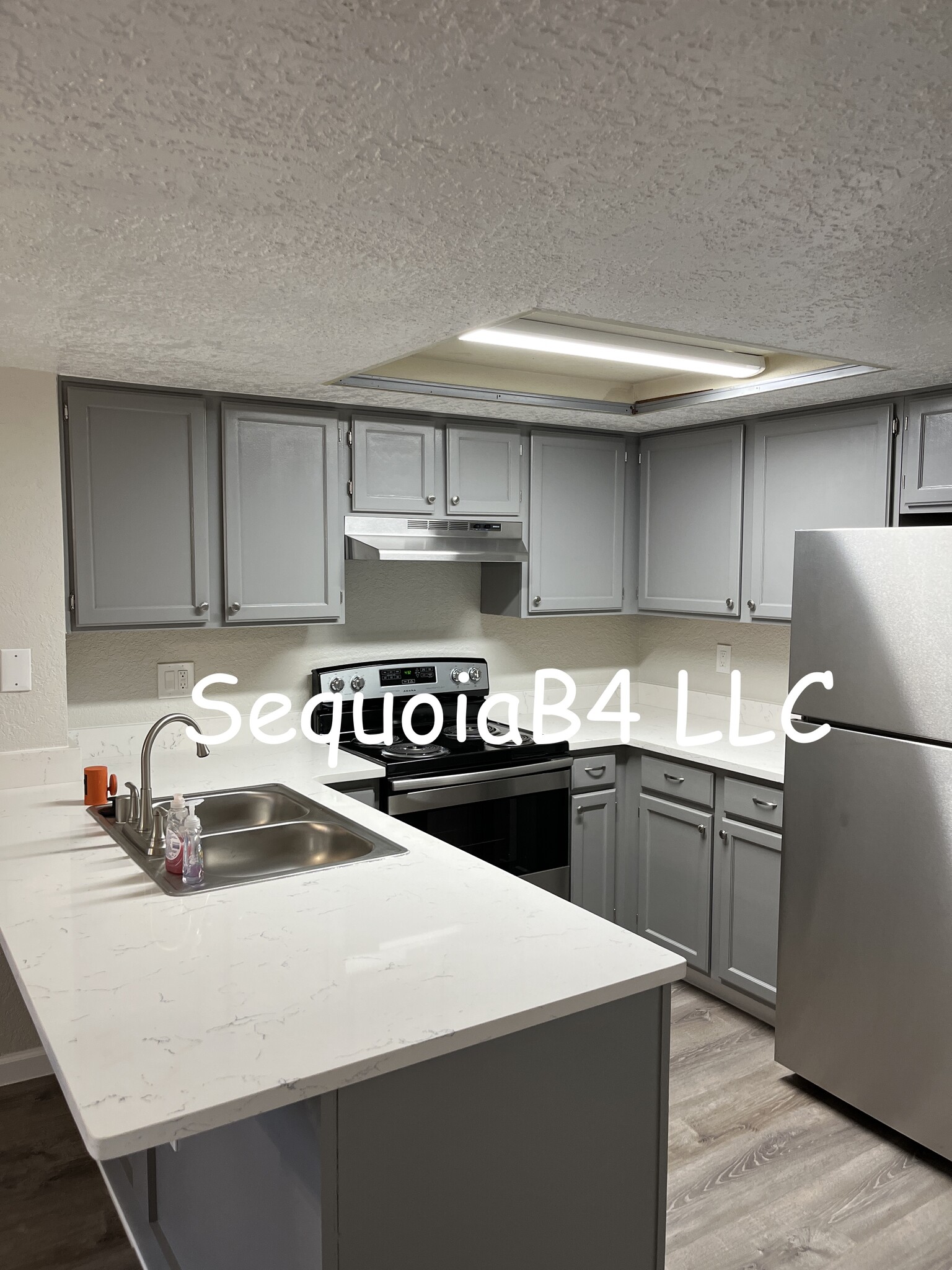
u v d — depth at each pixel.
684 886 3.39
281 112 1.10
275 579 3.05
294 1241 1.37
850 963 2.55
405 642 3.71
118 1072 1.23
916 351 2.39
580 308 2.00
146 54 0.97
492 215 1.44
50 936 1.67
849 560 2.49
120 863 2.08
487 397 3.08
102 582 2.77
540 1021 1.42
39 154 1.21
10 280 1.76
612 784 3.58
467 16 0.90
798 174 1.29
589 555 3.76
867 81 1.04
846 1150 2.48
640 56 0.98
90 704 3.08
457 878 2.01
